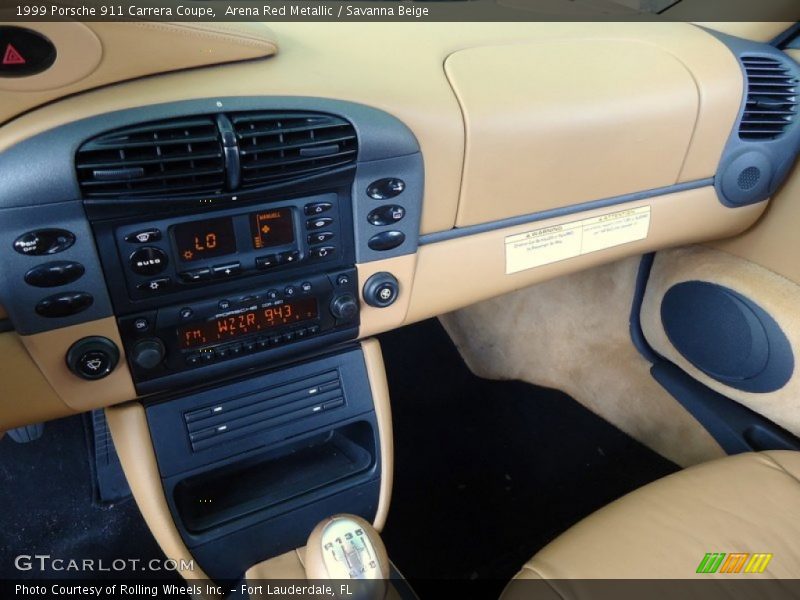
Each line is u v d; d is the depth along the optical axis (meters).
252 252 0.79
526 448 1.63
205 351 0.83
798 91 1.12
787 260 1.21
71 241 0.69
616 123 0.97
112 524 1.43
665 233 1.15
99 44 0.67
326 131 0.77
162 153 0.69
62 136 0.65
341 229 0.84
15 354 0.74
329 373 0.99
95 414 1.62
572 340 1.67
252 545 0.99
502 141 0.90
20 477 1.50
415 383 1.81
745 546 0.85
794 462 0.98
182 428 0.91
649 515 0.90
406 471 1.57
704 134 1.06
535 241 1.02
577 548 0.85
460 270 0.98
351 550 0.82
